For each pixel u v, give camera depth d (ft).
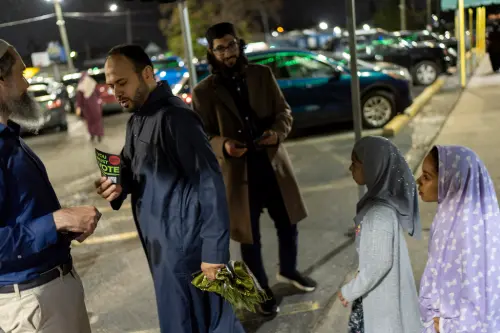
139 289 13.60
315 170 22.89
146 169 7.90
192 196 7.79
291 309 11.68
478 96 36.42
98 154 7.91
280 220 11.76
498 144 22.82
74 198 23.34
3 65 6.68
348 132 30.04
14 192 6.57
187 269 7.91
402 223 7.27
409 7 97.25
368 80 29.63
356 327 8.11
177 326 8.09
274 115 11.58
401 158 7.38
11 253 6.29
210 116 11.19
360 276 7.25
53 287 6.89
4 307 6.73
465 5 34.65
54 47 102.89
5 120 6.85
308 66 29.45
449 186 6.91
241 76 11.05
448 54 47.47
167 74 53.98
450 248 6.84
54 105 45.75
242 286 7.92
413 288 7.50
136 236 17.60
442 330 6.94
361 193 14.24
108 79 7.88
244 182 11.05
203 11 79.25
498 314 6.68
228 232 7.77
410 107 33.37
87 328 7.62
